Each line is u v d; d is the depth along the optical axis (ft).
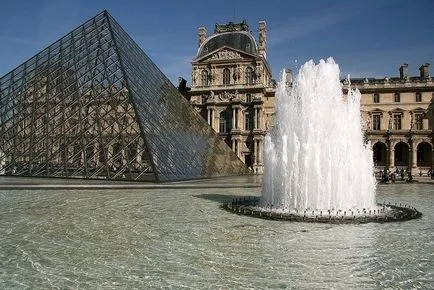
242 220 78.84
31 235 62.69
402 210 95.35
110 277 44.09
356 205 100.01
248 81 410.31
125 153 155.33
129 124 159.33
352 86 404.16
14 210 85.35
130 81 172.45
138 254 53.26
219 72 417.28
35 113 178.81
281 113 102.58
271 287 41.86
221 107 410.52
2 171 169.68
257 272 46.55
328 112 98.68
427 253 55.57
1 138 176.96
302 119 98.12
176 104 208.74
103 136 161.48
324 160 95.91
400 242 61.82
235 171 251.60
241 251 55.42
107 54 184.65
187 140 194.90
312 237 64.59
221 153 236.02
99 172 154.61
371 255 54.34
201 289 40.93
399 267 49.14
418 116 392.27
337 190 96.22
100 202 100.27
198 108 423.23
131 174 151.74
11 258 50.57
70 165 159.53
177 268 47.65
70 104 174.60
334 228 72.28
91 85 176.76
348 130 99.66
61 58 197.57
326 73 102.17
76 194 116.47
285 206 96.32
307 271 47.19
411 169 383.04
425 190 171.94
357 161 100.37
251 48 413.18
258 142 397.39
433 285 42.98
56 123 171.73
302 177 95.71
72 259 50.55
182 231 67.87
